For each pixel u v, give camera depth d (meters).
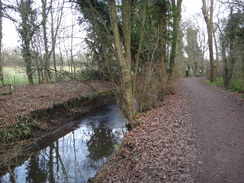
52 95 14.05
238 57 14.89
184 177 4.21
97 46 10.31
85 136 10.12
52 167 7.37
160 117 9.16
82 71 21.12
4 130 8.15
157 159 5.19
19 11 6.29
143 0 10.09
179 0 17.66
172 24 15.02
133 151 6.11
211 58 21.67
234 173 4.20
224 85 16.36
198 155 5.13
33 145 8.98
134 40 11.82
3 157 6.69
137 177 4.56
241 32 15.02
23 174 6.91
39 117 10.81
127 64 8.49
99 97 16.67
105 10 10.25
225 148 5.39
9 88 15.38
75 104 14.07
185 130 7.04
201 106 10.47
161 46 13.26
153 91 11.95
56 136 10.20
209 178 4.09
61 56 18.17
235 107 9.64
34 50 13.83
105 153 8.01
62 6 8.14
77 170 6.97
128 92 8.66
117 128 10.77
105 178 5.07
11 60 18.84
